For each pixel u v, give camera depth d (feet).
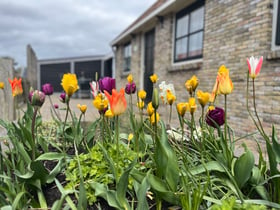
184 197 3.41
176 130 5.54
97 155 4.34
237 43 14.87
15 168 3.90
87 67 57.06
